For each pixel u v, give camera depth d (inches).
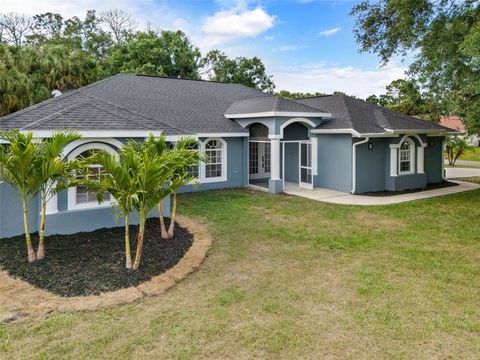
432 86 571.8
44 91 948.0
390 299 236.4
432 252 329.1
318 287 256.2
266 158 833.5
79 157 372.8
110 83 724.7
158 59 1357.0
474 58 439.8
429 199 584.7
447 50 531.2
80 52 1118.4
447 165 1189.7
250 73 1696.6
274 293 247.1
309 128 695.7
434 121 649.6
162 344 188.1
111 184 265.4
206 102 773.3
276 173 644.7
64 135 292.5
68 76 1011.9
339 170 658.2
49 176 280.4
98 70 1213.1
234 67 1690.5
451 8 550.6
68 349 183.0
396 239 371.2
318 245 352.5
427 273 279.9
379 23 614.9
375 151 659.4
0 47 946.7
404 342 188.9
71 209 374.6
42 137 341.7
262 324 207.0
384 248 342.0
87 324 206.2
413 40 581.3
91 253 311.9
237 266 297.9
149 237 361.1
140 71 1272.1
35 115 401.7
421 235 385.1
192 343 188.9
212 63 1739.7
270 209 512.4
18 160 264.2
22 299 233.0
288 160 784.3
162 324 207.0
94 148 379.9
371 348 184.1
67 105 450.3
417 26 564.1
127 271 277.0
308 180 706.2
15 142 262.7
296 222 441.1
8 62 923.4
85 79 1071.0
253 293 247.3
